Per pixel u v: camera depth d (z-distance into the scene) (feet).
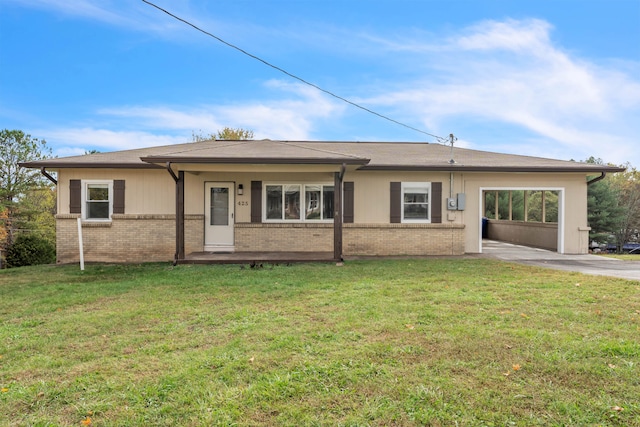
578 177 41.81
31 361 12.98
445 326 15.70
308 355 12.96
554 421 9.05
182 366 12.28
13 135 72.49
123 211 40.68
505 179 41.93
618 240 97.86
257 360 12.58
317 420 9.18
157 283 26.09
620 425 8.84
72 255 40.01
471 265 32.83
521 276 27.17
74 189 40.37
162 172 40.91
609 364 11.92
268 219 42.24
